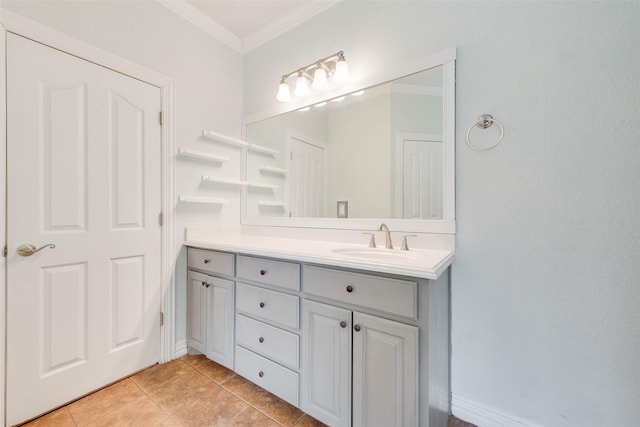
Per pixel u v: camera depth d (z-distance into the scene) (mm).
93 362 1438
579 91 1047
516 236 1172
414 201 1442
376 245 1536
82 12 1390
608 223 1007
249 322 1448
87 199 1414
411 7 1428
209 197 1956
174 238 1767
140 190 1618
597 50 1017
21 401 1221
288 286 1288
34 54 1244
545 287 1117
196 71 1895
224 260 1576
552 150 1097
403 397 981
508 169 1184
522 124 1152
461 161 1288
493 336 1222
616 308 999
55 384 1315
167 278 1730
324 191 1787
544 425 1118
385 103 1548
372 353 1047
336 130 1740
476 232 1257
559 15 1079
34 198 1255
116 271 1524
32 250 1244
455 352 1304
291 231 1916
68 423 1233
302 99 1856
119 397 1409
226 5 1796
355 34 1627
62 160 1333
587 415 1046
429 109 1388
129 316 1577
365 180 1622
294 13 1853
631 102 969
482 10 1236
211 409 1332
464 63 1278
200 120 1914
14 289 1206
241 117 2203
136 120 1598
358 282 1080
